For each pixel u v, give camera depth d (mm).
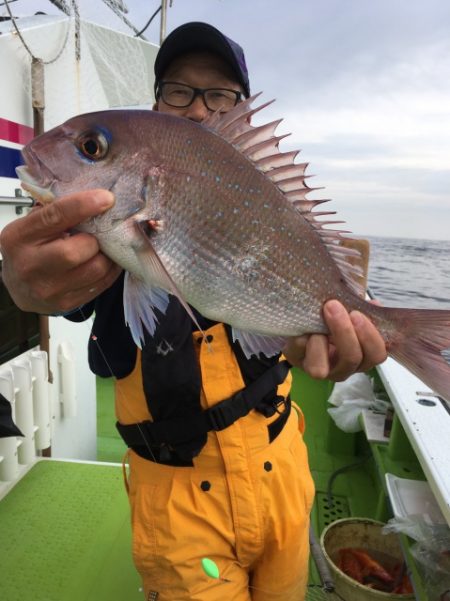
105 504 915
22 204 842
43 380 963
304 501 650
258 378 597
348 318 473
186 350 567
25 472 986
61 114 958
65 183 410
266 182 472
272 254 472
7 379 834
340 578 759
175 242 433
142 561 583
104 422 1465
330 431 1280
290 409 681
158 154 423
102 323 595
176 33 675
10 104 812
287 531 615
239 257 457
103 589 740
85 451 1216
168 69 710
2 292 862
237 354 587
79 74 1021
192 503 580
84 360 1195
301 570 647
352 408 1196
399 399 859
